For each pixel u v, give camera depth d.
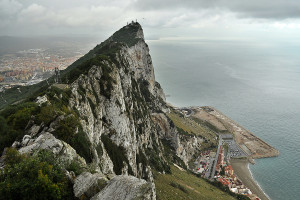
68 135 32.16
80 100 51.34
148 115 118.69
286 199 119.00
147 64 176.12
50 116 32.47
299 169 145.12
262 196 119.44
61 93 45.81
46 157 22.22
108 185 18.67
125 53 117.25
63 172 21.36
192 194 80.00
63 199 18.91
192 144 159.75
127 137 70.88
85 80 61.03
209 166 143.75
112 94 68.75
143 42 171.75
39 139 26.52
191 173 125.06
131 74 117.00
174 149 138.00
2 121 31.22
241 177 136.38
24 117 32.00
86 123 47.41
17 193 17.88
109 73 72.94
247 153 165.50
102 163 46.44
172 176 95.50
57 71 67.06
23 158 21.67
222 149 166.88
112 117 67.44
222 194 101.06
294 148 171.50
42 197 18.09
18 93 119.12
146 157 88.12
